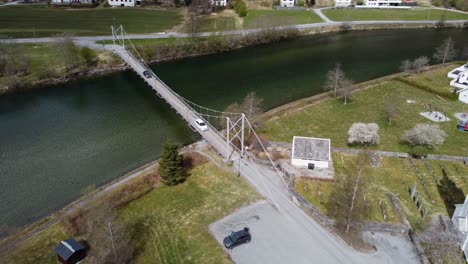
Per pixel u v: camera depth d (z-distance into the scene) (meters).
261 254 59.22
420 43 175.88
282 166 80.06
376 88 122.38
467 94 110.12
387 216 66.12
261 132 95.69
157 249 60.78
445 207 68.62
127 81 135.38
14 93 125.81
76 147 93.75
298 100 115.44
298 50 167.75
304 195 71.62
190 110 103.81
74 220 66.81
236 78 136.50
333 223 64.62
